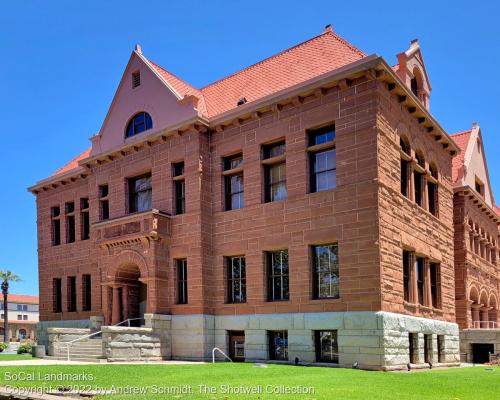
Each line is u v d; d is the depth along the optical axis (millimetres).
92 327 25562
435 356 23203
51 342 23484
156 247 24297
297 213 21641
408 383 13391
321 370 17031
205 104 27375
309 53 25562
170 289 24406
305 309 20828
